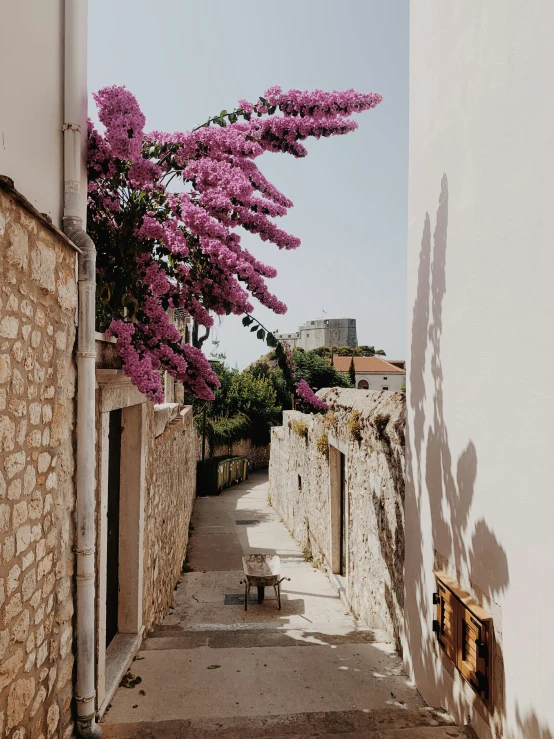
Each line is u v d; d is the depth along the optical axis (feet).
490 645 10.49
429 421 14.38
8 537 8.02
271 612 25.90
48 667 9.82
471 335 11.71
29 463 8.87
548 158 8.82
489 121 10.87
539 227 9.08
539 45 9.04
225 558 38.50
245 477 85.46
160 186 14.62
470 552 11.62
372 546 21.38
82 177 12.30
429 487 14.35
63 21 11.34
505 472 10.14
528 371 9.38
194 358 15.07
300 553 39.52
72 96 11.39
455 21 12.57
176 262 14.89
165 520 25.25
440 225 13.62
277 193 15.06
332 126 14.60
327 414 29.66
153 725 11.79
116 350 15.24
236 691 14.58
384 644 18.60
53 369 10.02
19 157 9.09
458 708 12.15
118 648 16.28
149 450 19.53
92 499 11.53
